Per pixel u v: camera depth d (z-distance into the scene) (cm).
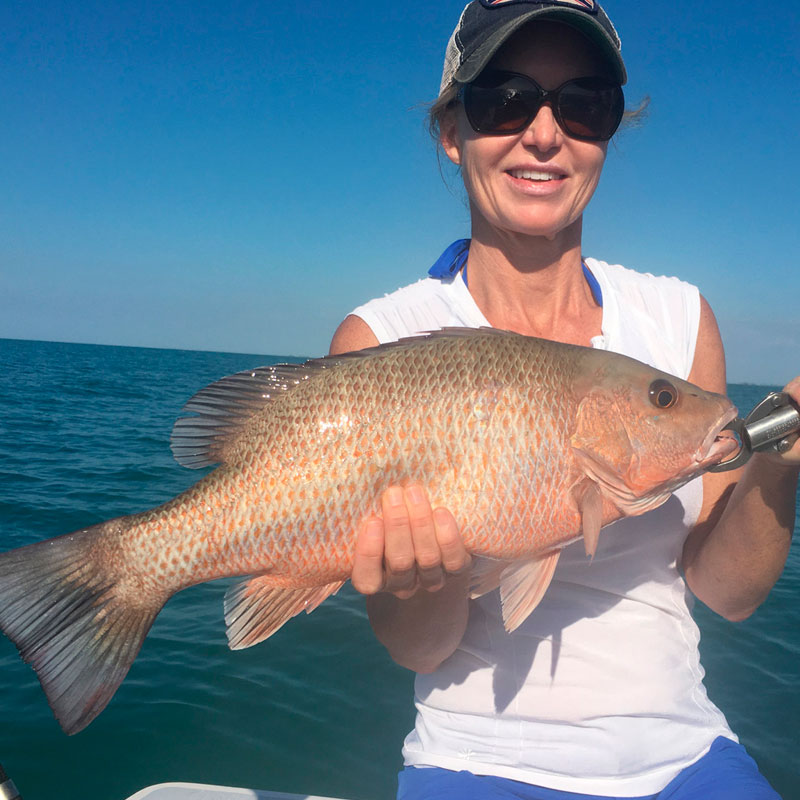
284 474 68
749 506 73
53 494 330
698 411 71
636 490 71
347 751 132
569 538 70
